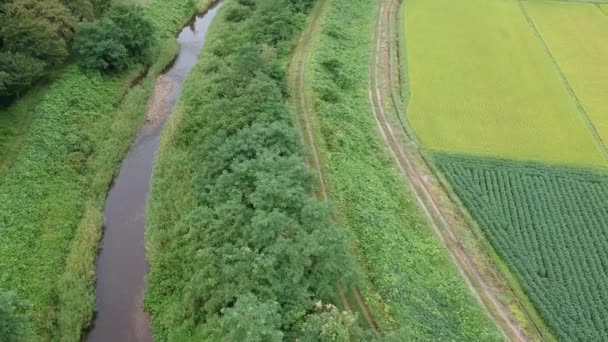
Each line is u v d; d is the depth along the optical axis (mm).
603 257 30312
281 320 22703
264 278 24094
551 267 29641
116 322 27656
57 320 26906
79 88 40875
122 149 38625
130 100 42844
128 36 44719
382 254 29188
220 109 37062
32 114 37375
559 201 33938
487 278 29391
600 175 36312
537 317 27609
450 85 45656
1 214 30969
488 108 43031
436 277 29031
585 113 43125
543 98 44625
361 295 27078
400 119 41250
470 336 26266
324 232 25359
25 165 34188
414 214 32906
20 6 39250
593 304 27875
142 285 29594
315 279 24547
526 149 38719
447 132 40062
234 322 21188
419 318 26516
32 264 29391
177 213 32719
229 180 30031
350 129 38781
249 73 40281
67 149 36719
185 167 35438
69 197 33906
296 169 29312
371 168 36156
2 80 34938
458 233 31828
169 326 26781
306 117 39312
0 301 21641
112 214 33969
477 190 34406
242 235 26844
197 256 26953
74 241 31297
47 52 39156
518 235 31391
